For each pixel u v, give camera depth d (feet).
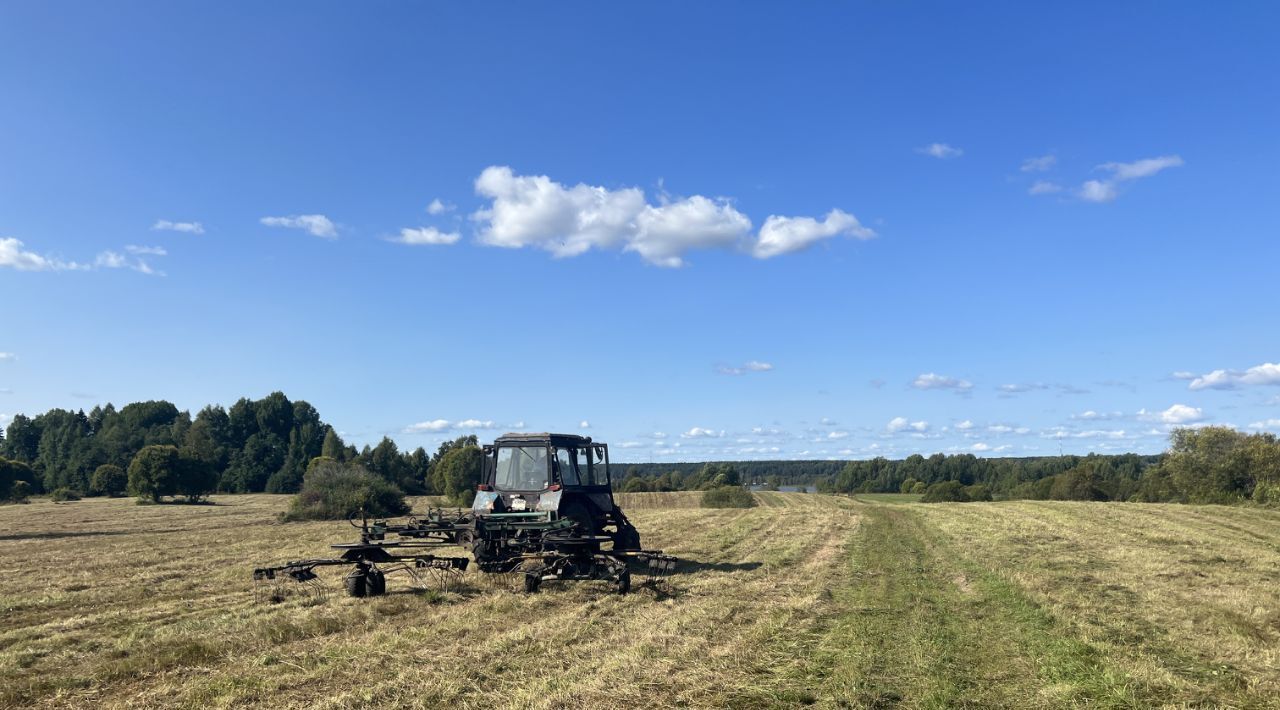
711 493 148.05
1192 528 73.26
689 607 32.12
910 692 20.83
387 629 27.89
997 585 38.22
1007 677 22.43
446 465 181.88
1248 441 170.81
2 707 19.63
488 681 21.40
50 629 28.99
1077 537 63.62
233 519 117.70
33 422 333.01
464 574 40.98
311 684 21.15
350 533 77.51
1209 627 28.89
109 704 19.74
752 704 19.66
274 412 318.04
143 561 53.36
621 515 48.62
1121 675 22.08
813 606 32.50
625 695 20.10
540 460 44.86
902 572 43.70
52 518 122.93
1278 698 20.53
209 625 28.76
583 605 32.65
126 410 340.80
